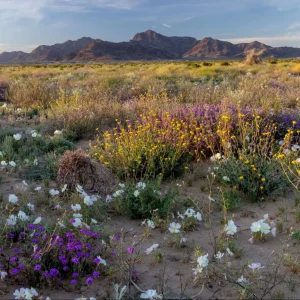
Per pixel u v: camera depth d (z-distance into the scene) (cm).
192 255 360
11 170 573
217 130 661
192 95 1196
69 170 507
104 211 443
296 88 1391
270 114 781
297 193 507
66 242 361
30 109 1152
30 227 343
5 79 1975
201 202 483
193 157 658
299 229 406
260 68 2556
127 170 557
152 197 445
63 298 292
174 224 378
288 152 578
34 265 313
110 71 2950
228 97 1052
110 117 927
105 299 292
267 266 340
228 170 533
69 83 1772
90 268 329
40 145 727
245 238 396
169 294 295
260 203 486
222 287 308
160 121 742
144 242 384
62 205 461
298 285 311
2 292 292
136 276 321
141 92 1389
